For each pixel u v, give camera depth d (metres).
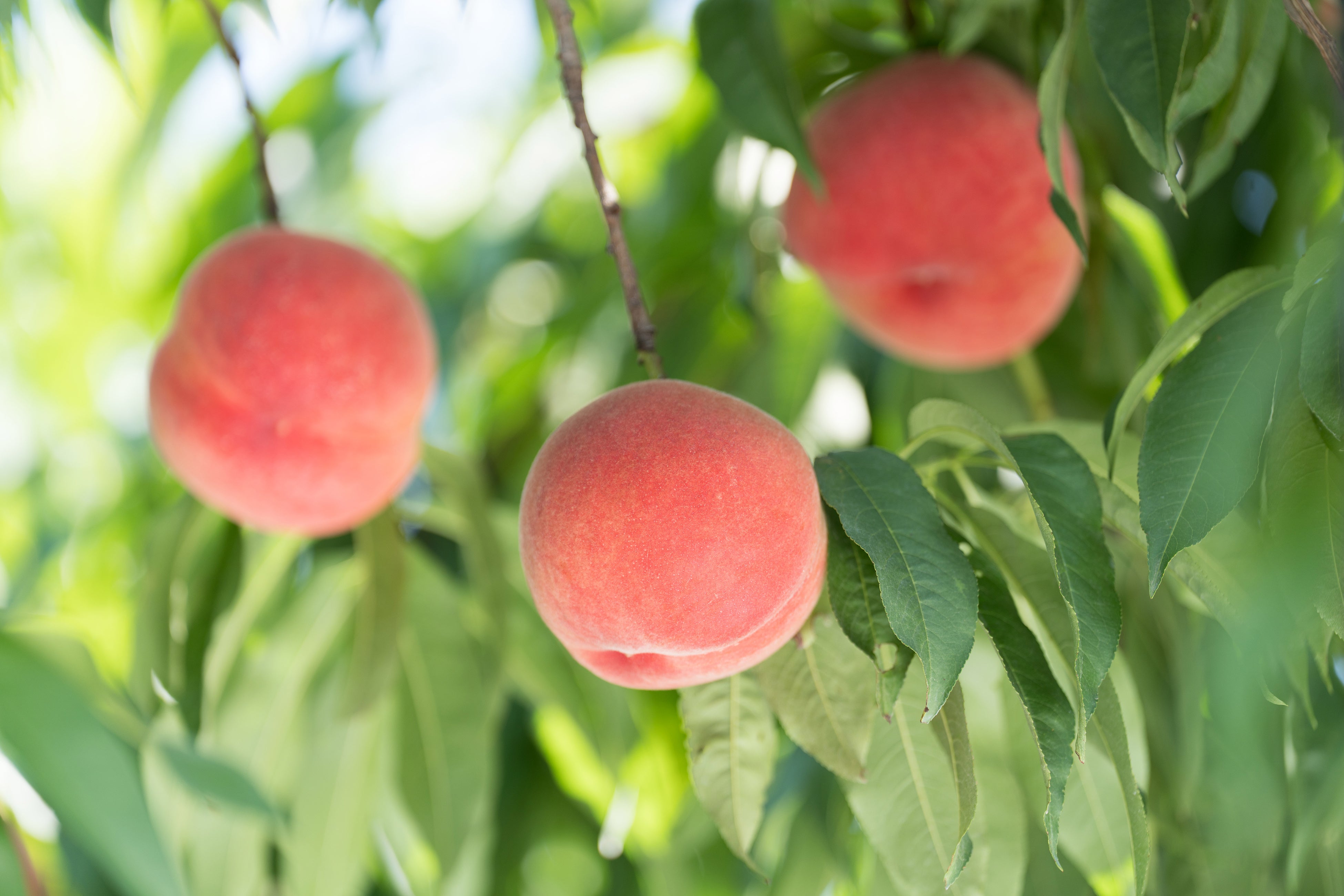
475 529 3.04
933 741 1.95
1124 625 2.90
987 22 2.84
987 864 2.12
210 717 3.18
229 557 2.92
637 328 1.87
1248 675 2.04
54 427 4.64
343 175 4.38
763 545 1.59
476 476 3.04
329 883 3.18
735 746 1.93
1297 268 1.47
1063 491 1.64
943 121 2.68
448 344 4.29
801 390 3.59
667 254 3.77
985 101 2.70
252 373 2.48
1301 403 1.53
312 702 3.30
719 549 1.57
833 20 3.18
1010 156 2.67
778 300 3.65
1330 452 1.51
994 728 2.28
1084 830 2.23
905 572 1.51
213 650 3.14
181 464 2.64
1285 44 2.58
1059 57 1.86
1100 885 2.23
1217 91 1.85
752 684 1.94
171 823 2.95
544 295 4.44
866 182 2.73
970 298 2.86
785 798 3.30
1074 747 1.51
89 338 4.62
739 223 3.62
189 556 2.92
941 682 1.44
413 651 3.18
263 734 3.26
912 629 1.47
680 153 3.75
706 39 2.48
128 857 1.86
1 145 4.19
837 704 1.84
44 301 4.58
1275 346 1.59
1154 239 2.97
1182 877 2.74
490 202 4.57
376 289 2.64
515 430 3.93
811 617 1.84
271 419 2.51
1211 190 3.16
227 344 2.49
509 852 3.70
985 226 2.70
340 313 2.54
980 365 3.48
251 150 4.17
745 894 3.44
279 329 2.49
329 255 2.63
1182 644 2.71
